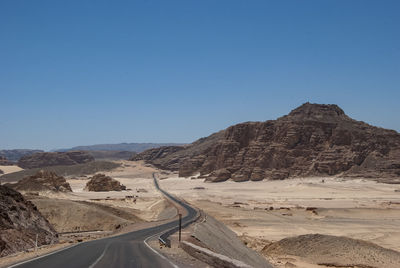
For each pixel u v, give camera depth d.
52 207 97.88
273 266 50.12
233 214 138.12
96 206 112.38
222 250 52.22
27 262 25.12
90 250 32.69
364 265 50.66
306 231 105.81
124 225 89.62
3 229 43.09
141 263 24.36
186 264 24.36
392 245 85.81
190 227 69.75
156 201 189.50
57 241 56.59
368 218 138.38
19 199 58.94
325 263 52.47
